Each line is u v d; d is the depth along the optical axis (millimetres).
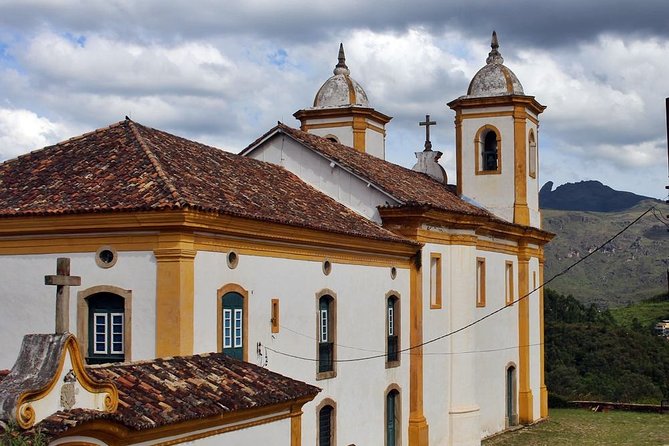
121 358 17547
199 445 14547
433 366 27328
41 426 11523
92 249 17703
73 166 19750
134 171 18906
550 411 39594
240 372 16938
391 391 25172
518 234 33844
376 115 36375
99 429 12383
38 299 18062
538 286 36688
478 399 30672
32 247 18125
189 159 21094
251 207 19469
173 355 16984
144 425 13055
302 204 23109
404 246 25375
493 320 32094
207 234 17750
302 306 21031
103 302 17781
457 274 28516
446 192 32656
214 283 17984
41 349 12023
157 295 17172
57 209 17531
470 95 34688
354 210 26422
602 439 31922
